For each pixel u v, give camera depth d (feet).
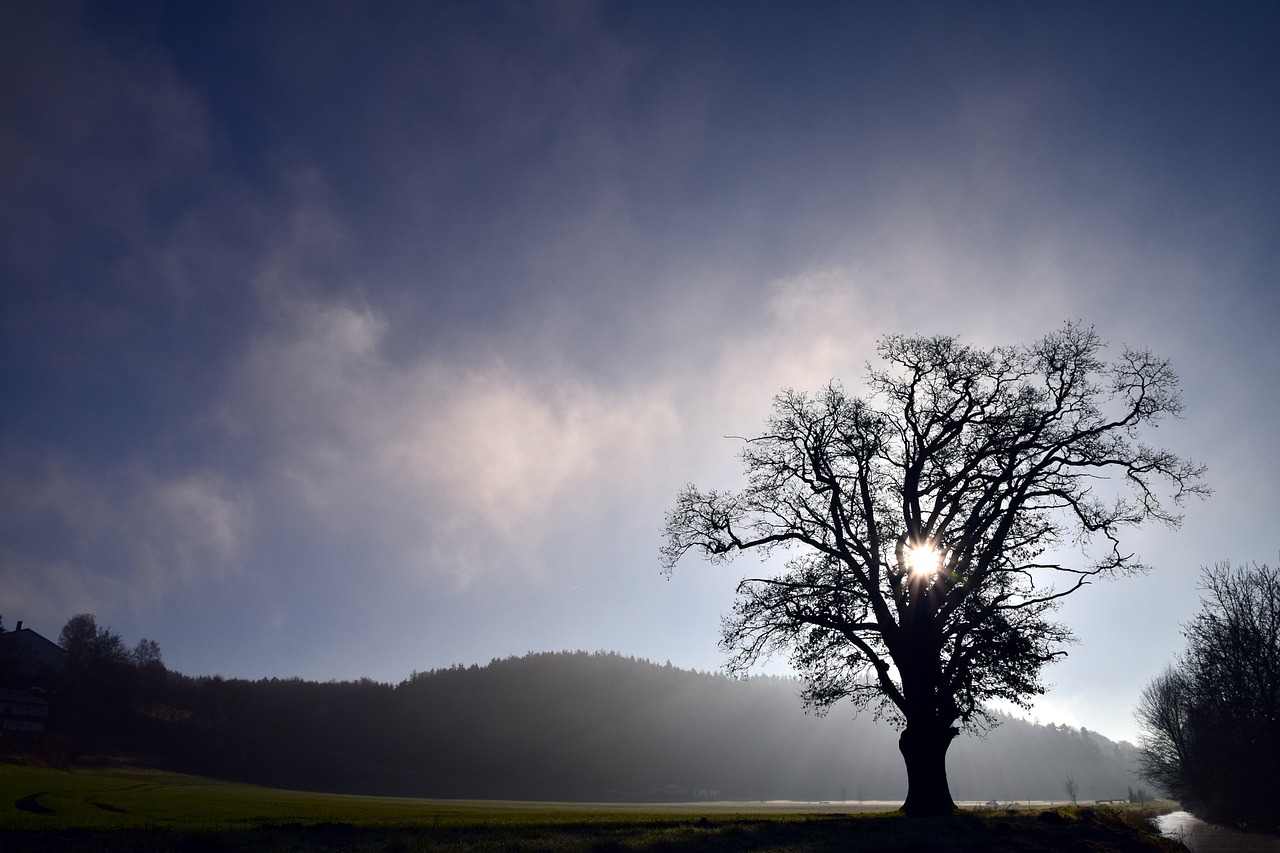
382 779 579.07
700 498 118.93
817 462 114.62
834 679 113.19
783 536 116.06
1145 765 295.69
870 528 113.09
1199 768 195.21
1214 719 173.68
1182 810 242.17
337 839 67.31
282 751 599.98
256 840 65.10
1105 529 108.78
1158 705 262.26
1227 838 120.88
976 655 104.42
